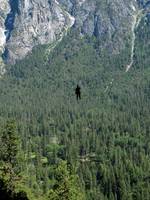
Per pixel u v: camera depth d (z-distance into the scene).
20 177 120.25
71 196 101.19
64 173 102.88
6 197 81.00
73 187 102.69
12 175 118.44
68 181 102.06
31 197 102.44
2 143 125.44
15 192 85.06
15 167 124.06
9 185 101.75
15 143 125.69
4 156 124.88
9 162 124.88
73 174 106.25
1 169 120.25
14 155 125.81
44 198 107.06
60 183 102.00
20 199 82.44
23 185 112.62
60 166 103.62
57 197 101.12
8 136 125.56
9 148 125.00
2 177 112.75
